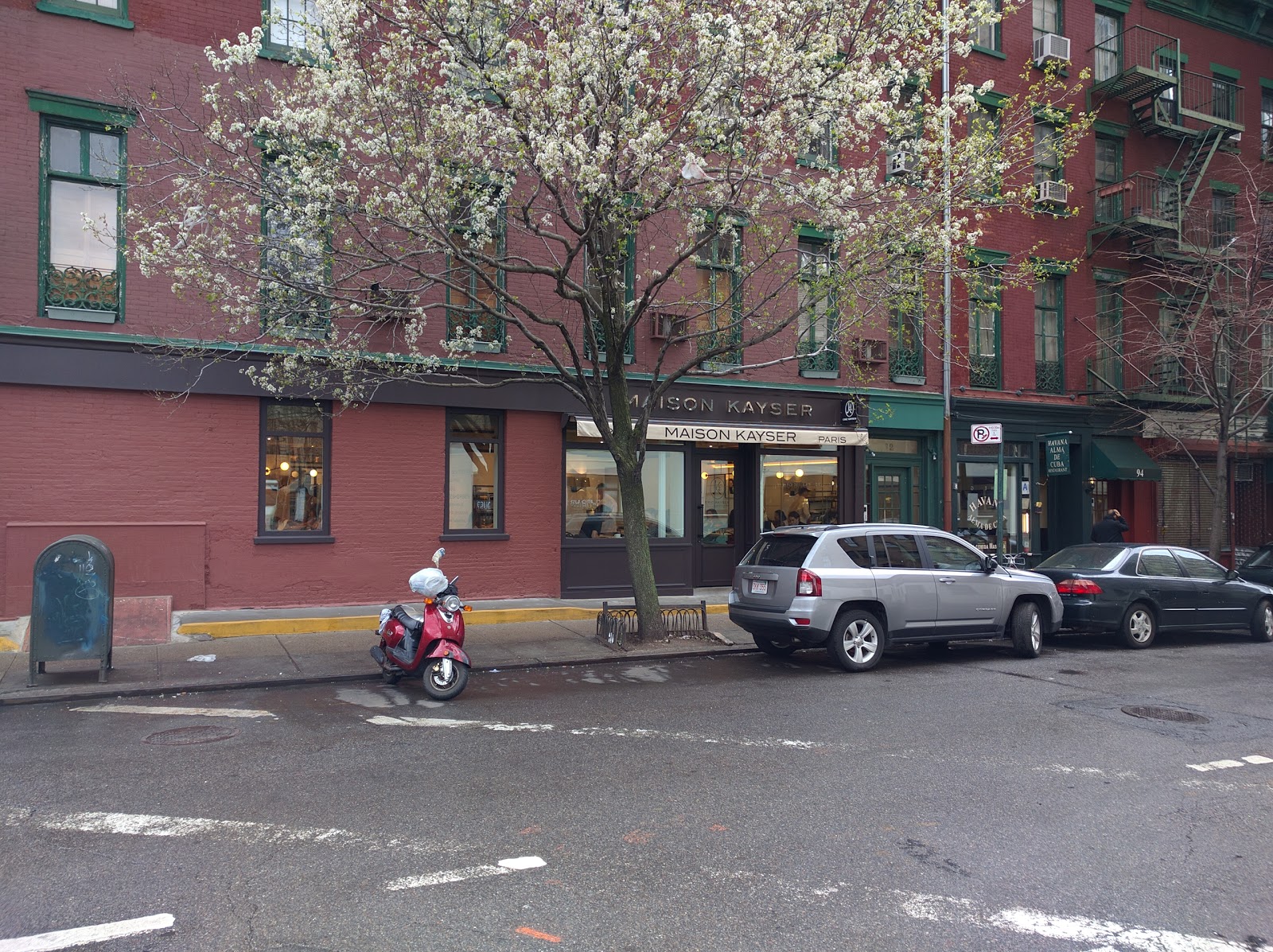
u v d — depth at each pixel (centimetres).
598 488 1516
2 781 600
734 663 1079
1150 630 1243
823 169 1242
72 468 1148
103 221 1102
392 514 1334
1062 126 1878
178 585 1201
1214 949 390
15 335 1106
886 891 445
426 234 1055
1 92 1116
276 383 1229
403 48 1047
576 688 928
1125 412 1978
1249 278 1684
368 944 385
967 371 1819
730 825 531
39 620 876
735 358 1589
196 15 1223
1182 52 2098
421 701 853
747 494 1652
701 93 1037
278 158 1049
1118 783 620
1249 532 2223
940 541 1105
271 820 531
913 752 691
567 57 985
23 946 378
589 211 1023
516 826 526
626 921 409
